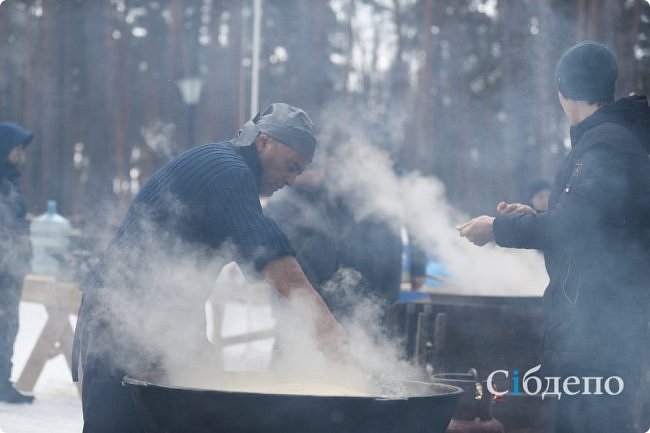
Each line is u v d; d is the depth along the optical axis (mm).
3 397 5734
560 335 3102
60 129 23906
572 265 3074
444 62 19781
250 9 23797
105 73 24078
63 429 4961
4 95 24266
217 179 2805
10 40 24156
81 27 24234
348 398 2383
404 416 2455
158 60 24031
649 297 3035
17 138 5887
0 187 5887
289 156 2934
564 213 3018
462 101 19328
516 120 15820
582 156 3084
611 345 3033
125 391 2936
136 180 24141
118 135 23266
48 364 7773
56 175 23734
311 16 21062
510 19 15562
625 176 2992
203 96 22734
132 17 25469
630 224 3018
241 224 2729
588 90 3180
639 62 13727
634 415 3098
